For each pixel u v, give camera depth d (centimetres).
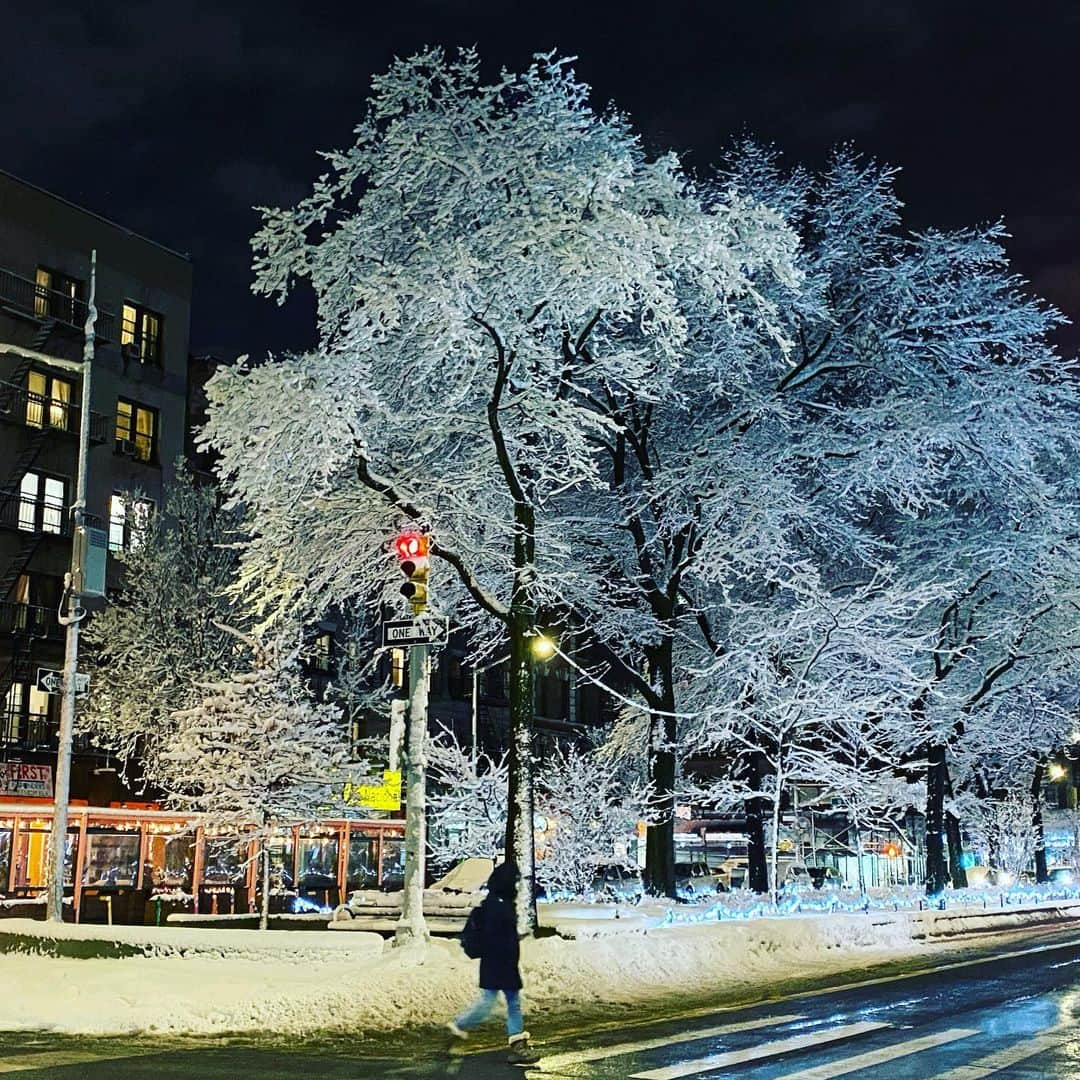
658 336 2145
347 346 1950
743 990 1736
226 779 3016
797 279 2123
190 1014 1330
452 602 2478
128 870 3481
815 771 2684
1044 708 3562
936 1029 1298
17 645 4228
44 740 4309
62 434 4425
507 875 1205
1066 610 3166
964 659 3297
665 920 2133
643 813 2805
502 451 2097
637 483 2756
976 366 2862
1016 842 5072
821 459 2669
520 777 1970
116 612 3953
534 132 2053
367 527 2189
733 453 2555
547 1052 1165
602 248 1905
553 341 2212
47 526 4459
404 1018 1377
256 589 2342
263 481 2045
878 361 2756
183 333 5106
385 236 2111
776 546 2470
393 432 2156
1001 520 3080
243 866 3700
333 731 3438
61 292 4550
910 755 3484
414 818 1631
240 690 3106
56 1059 1112
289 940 1580
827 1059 1098
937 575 3006
